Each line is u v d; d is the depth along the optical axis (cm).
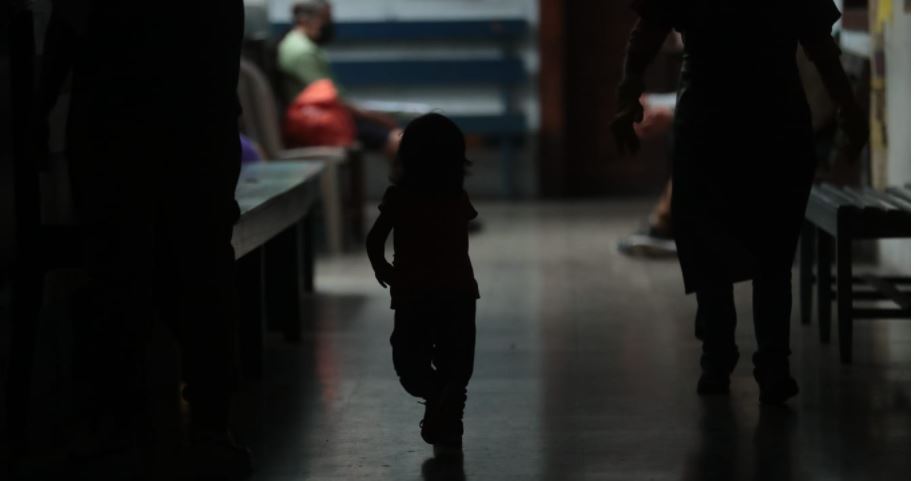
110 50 672
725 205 817
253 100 1542
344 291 1345
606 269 1469
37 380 802
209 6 673
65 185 870
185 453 684
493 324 1158
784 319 829
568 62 2239
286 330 1080
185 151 676
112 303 700
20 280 691
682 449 743
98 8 671
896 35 1264
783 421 801
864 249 1478
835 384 898
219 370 681
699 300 873
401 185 724
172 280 769
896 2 1260
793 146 809
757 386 894
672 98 1599
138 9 669
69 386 841
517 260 1552
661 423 802
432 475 698
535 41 2200
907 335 1061
